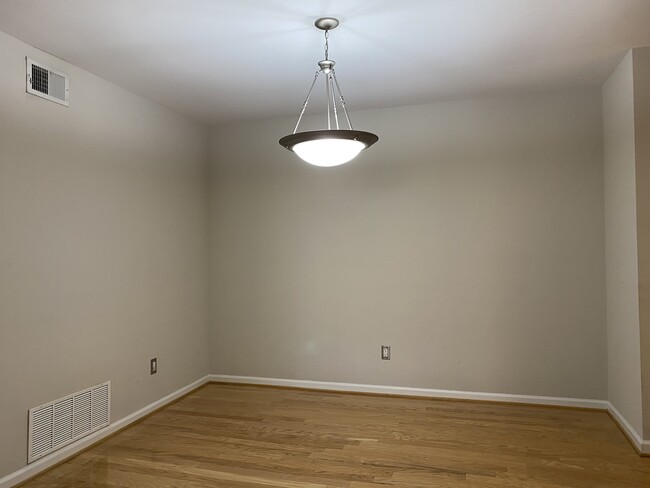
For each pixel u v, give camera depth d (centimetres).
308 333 440
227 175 464
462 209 399
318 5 237
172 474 275
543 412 368
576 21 258
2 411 259
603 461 285
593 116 371
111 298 340
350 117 429
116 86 350
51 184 291
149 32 265
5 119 262
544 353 382
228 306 463
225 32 266
